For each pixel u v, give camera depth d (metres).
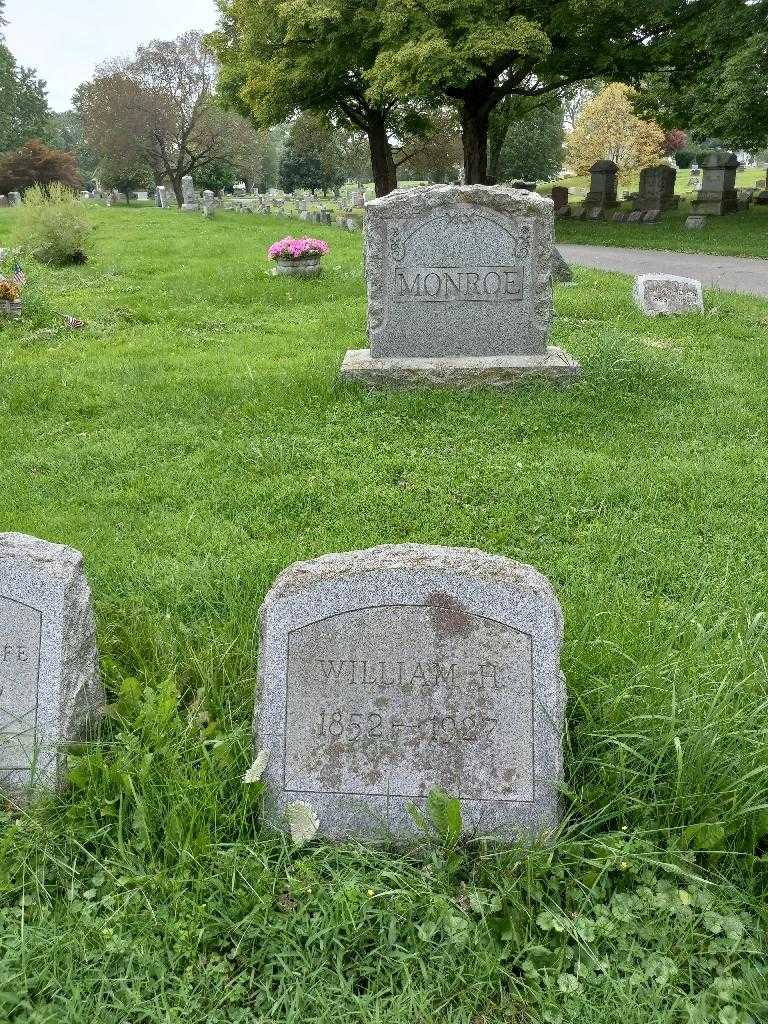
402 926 2.47
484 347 7.91
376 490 5.49
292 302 12.88
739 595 4.13
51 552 2.98
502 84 26.55
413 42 22.55
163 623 3.80
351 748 2.79
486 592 2.71
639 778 2.85
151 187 62.72
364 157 55.28
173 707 3.02
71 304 12.63
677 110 25.94
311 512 5.25
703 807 2.72
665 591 4.33
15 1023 2.21
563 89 33.38
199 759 2.90
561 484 5.53
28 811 2.87
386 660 2.77
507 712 2.75
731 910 2.51
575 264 17.58
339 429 6.65
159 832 2.75
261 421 6.87
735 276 16.62
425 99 25.34
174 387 7.81
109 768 2.84
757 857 2.65
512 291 7.74
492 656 2.74
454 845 2.67
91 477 5.82
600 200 31.58
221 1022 2.24
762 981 2.32
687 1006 2.23
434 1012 2.25
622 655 3.35
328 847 2.71
